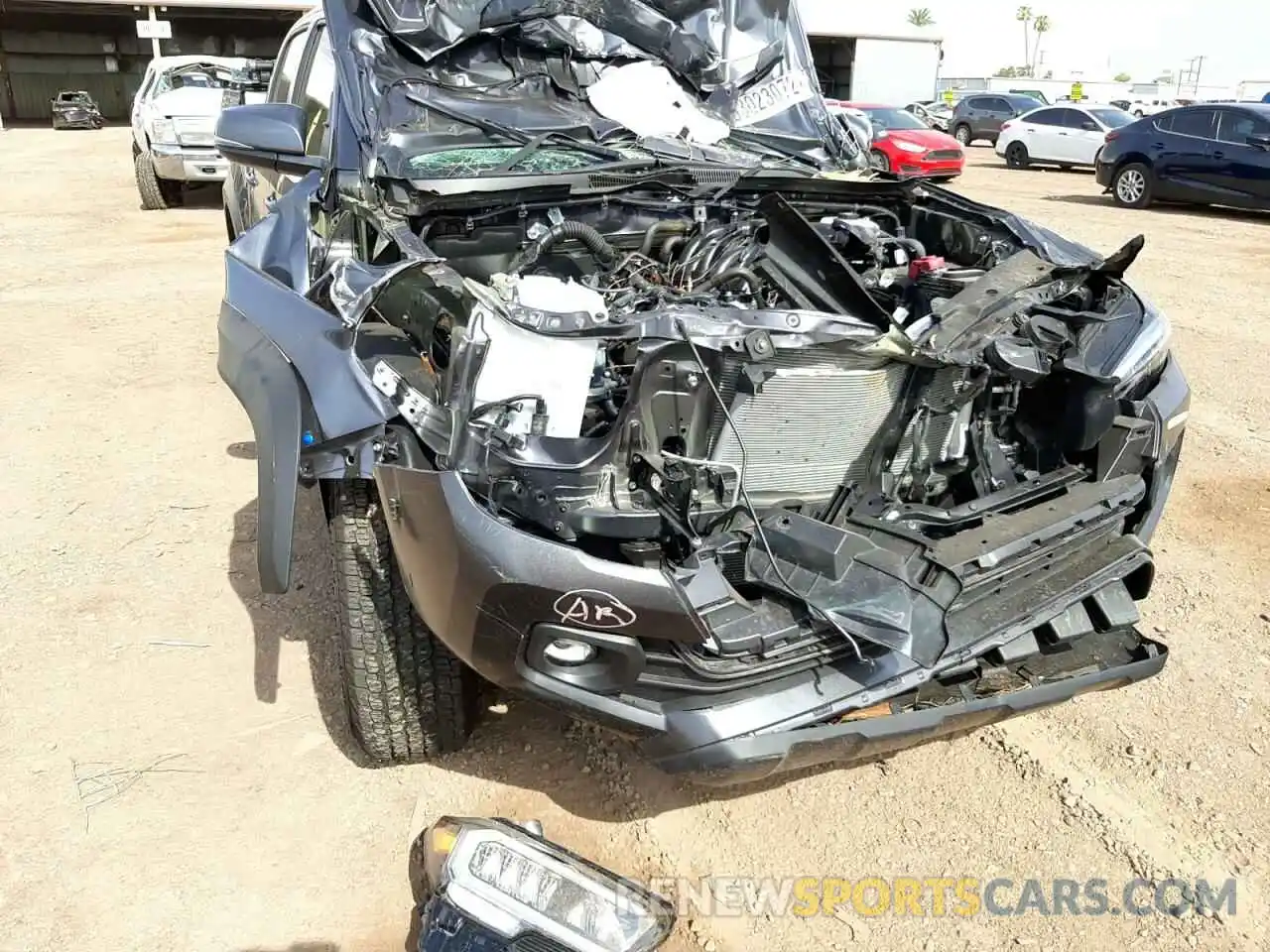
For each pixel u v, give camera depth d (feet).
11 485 14.64
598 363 8.07
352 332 7.95
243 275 9.89
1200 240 35.63
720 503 7.88
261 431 8.39
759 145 13.42
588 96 12.66
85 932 7.51
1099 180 45.80
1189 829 8.77
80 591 11.94
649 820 8.86
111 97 118.73
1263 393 19.53
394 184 10.09
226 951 7.41
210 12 107.76
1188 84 172.65
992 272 9.55
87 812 8.64
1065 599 8.29
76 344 21.36
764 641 7.30
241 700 10.18
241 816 8.68
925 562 7.81
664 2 13.03
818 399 8.21
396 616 8.52
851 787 9.32
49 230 34.76
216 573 12.42
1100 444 9.26
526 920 7.14
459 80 12.12
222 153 11.71
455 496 7.15
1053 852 8.54
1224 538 13.74
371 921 7.72
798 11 14.34
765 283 9.30
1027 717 10.27
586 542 7.59
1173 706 10.37
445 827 7.78
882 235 11.35
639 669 7.27
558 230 10.18
